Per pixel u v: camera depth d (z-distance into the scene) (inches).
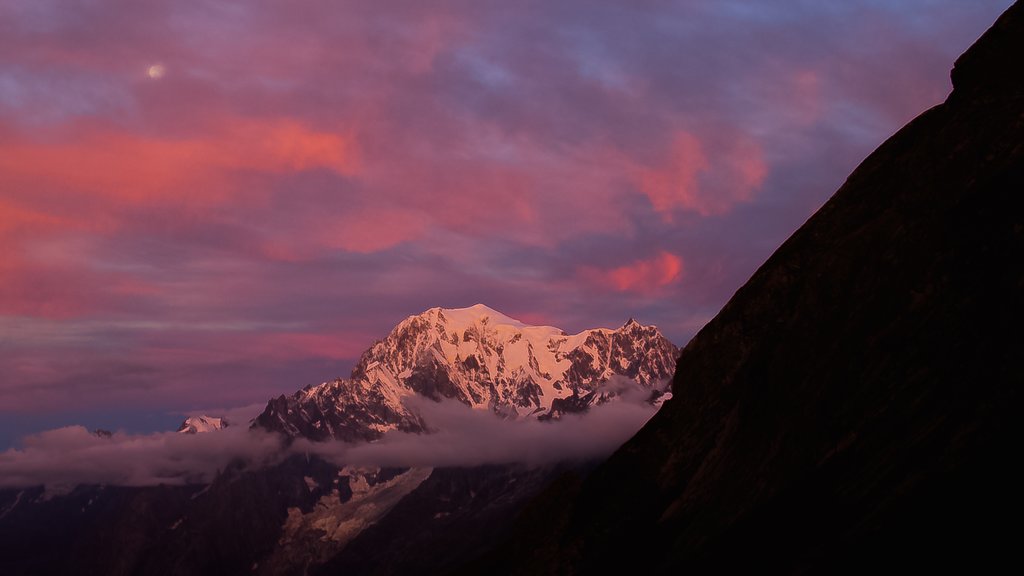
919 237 1579.7
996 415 1342.3
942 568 1304.1
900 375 1491.1
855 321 1628.9
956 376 1409.9
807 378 1674.5
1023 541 1250.0
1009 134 1531.7
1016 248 1417.3
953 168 1585.9
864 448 1488.7
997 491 1298.0
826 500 1505.9
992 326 1396.4
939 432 1398.9
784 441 1665.8
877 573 1370.6
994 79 1663.4
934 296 1492.4
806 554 1476.4
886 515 1403.8
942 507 1343.5
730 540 1659.7
